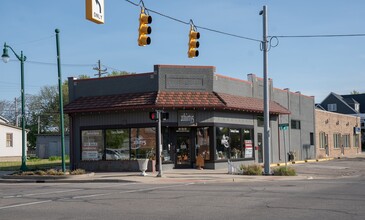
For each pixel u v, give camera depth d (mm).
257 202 13078
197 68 28016
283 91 37750
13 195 16500
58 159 50281
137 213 11539
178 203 13242
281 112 34531
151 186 19312
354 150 56250
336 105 79062
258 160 32688
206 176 23438
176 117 27266
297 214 10859
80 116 29031
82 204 13484
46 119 80438
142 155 27188
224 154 28828
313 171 28141
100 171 27891
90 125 28703
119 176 23891
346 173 26906
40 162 44562
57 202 14102
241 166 26047
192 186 18859
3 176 24562
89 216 11242
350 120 55062
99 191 17359
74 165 29000
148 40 16594
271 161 34938
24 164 27859
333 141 49219
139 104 26422
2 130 50906
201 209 11969
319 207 11898
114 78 28641
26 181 23312
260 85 34250
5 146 51250
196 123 27547
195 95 27469
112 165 27734
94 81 29312
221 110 28641
